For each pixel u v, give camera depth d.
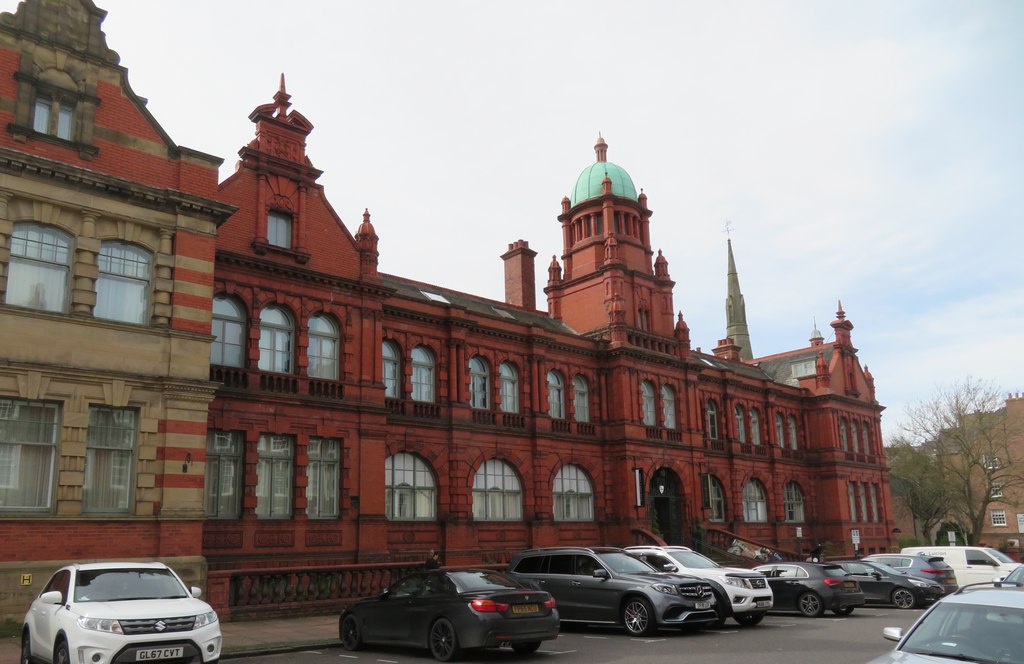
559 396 40.72
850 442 59.53
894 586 26.61
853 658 14.82
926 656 8.61
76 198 20.44
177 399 21.11
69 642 12.19
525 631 15.19
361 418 29.61
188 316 21.81
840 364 61.06
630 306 45.09
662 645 16.78
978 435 63.09
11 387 18.64
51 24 21.23
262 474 27.06
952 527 74.50
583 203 47.72
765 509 52.44
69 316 19.78
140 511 20.12
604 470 41.41
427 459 33.47
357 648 16.98
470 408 35.56
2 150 19.09
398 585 16.72
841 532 55.53
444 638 15.22
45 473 19.11
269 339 28.17
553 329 41.38
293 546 26.98
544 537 37.28
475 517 35.28
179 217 22.17
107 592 13.48
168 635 12.61
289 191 29.34
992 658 8.38
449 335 35.34
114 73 22.11
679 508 44.09
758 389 53.88
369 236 31.31
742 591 19.94
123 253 21.38
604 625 20.61
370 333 30.75
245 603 21.77
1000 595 9.20
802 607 23.64
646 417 44.00
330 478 28.80
